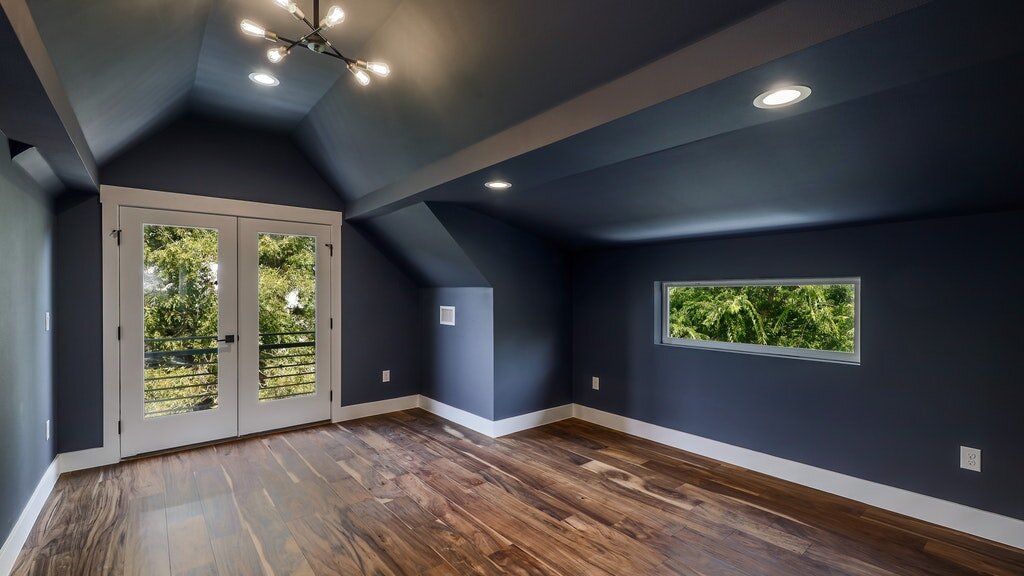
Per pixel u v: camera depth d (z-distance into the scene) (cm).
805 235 312
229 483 306
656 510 272
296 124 386
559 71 194
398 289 493
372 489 298
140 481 308
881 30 119
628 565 218
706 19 148
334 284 448
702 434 364
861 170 215
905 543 237
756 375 333
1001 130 170
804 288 328
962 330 250
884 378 277
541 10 176
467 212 380
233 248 393
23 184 246
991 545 235
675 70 161
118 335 344
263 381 411
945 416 255
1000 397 238
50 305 302
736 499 286
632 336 416
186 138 372
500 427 411
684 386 377
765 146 212
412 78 250
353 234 459
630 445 386
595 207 330
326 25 188
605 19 165
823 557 224
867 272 285
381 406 480
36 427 266
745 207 276
